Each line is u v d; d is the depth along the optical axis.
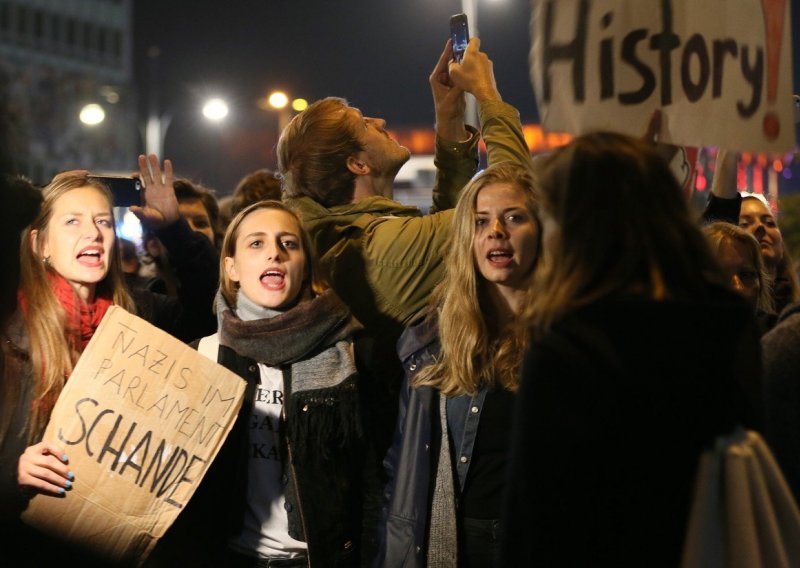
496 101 4.16
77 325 3.83
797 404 2.90
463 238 3.64
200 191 6.17
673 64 3.36
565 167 2.56
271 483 3.75
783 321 3.01
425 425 3.59
